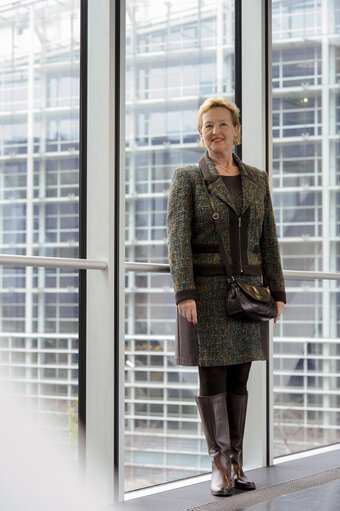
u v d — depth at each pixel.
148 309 3.43
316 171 4.30
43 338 2.98
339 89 4.45
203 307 2.92
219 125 3.00
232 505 2.79
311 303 4.21
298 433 4.11
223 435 2.97
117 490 2.96
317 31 4.32
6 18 2.93
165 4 3.56
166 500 2.96
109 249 3.00
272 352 3.73
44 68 3.04
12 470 2.86
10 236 2.93
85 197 3.16
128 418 3.32
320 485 3.13
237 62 3.84
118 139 3.06
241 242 2.96
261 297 2.90
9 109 2.94
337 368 4.31
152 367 3.42
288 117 4.17
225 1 3.80
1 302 2.87
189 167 3.02
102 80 3.06
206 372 2.98
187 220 2.91
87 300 3.04
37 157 3.02
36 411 2.95
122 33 3.08
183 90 3.63
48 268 3.01
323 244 4.32
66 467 3.01
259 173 3.11
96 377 3.01
